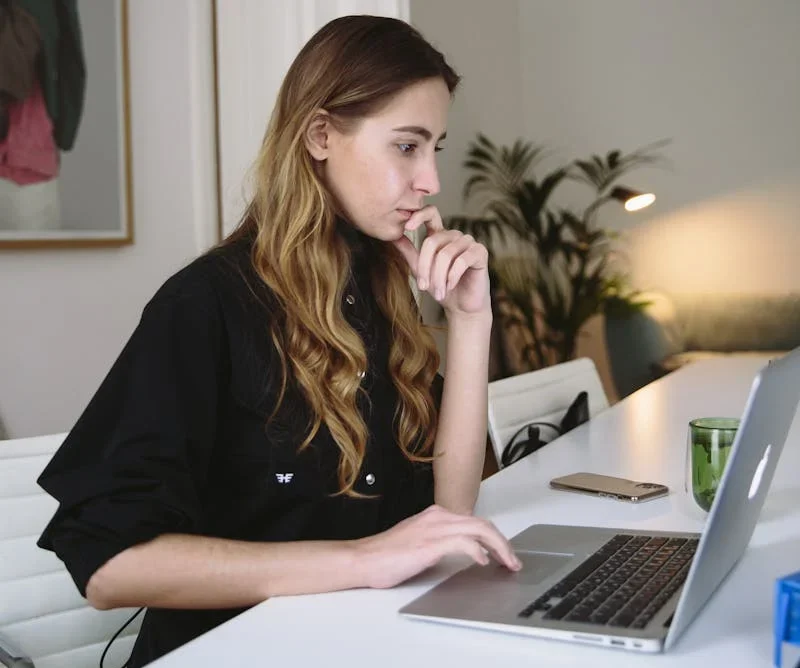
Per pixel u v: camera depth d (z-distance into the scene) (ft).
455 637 3.06
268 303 4.21
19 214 9.55
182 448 3.76
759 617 3.17
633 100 18.75
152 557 3.48
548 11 19.26
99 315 10.48
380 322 4.70
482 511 4.62
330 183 4.35
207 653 3.02
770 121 17.89
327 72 4.18
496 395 7.14
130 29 10.62
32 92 9.60
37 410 9.94
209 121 11.32
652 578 3.38
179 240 11.22
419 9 15.67
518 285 17.63
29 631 4.71
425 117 4.15
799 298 17.49
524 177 19.34
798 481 5.03
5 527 4.68
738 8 17.94
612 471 5.39
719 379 9.02
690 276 18.48
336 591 3.52
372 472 4.45
